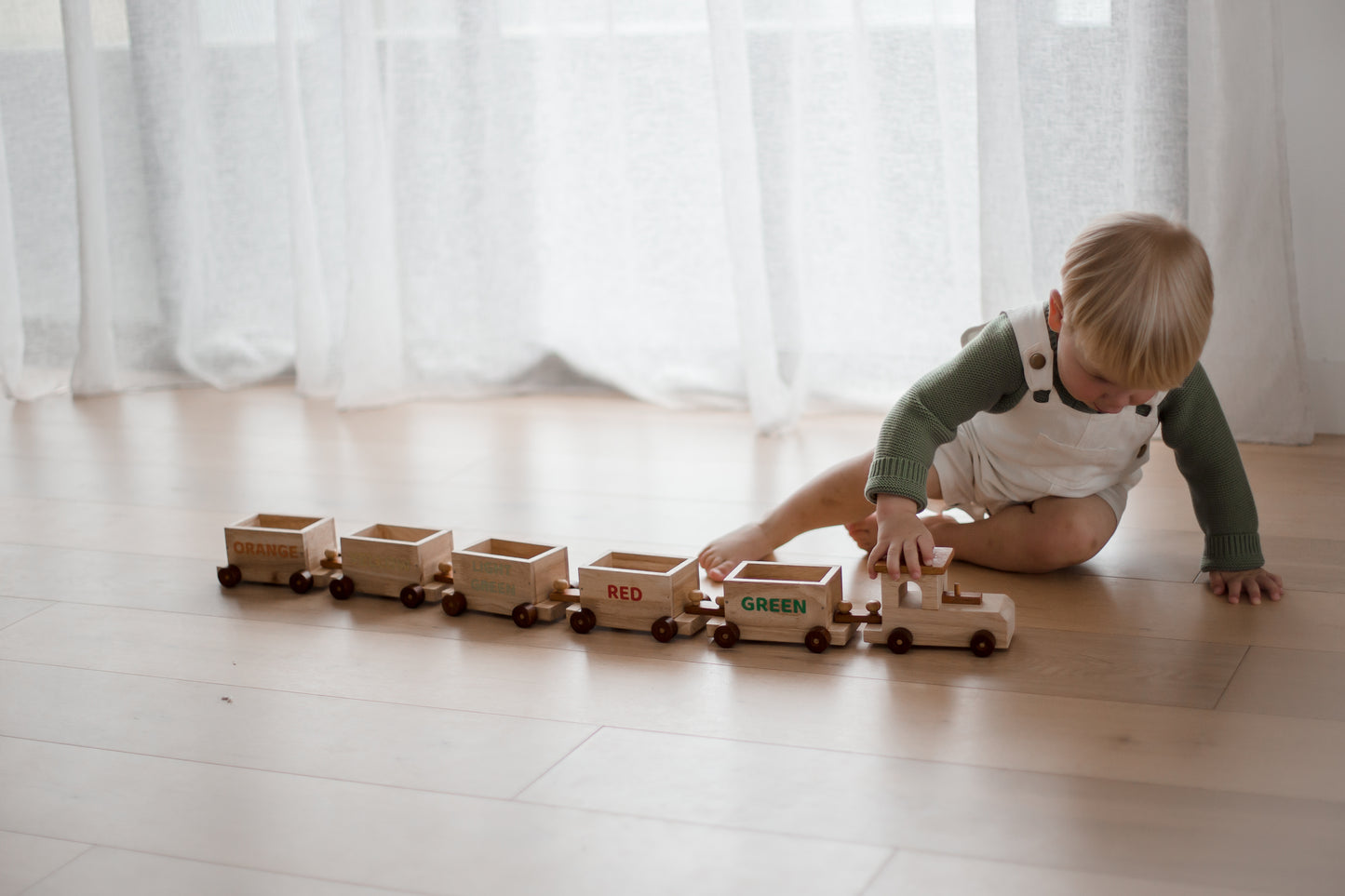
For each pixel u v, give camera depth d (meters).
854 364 2.19
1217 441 1.29
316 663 1.21
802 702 1.09
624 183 2.30
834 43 2.08
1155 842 0.86
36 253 2.53
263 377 2.55
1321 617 1.23
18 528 1.66
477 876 0.85
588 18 2.25
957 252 2.09
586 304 2.38
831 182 2.13
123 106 2.46
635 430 2.12
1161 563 1.41
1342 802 0.90
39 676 1.19
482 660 1.20
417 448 2.04
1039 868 0.84
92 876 0.86
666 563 1.32
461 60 2.26
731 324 2.28
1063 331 1.21
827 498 1.46
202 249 2.53
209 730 1.07
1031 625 1.24
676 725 1.06
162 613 1.35
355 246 2.28
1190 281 1.11
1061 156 1.90
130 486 1.85
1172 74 1.85
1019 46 1.88
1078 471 1.32
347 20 2.21
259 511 1.72
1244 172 1.82
